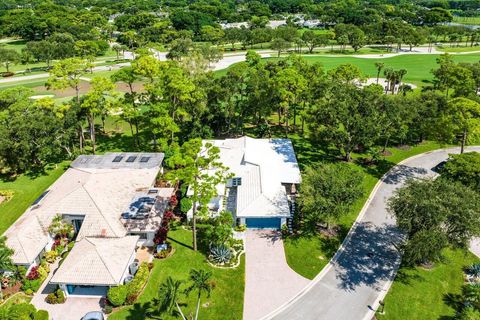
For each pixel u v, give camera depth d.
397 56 179.25
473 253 53.69
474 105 69.25
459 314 43.81
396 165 76.94
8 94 84.19
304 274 49.69
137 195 59.56
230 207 62.47
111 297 43.62
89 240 49.56
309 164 75.38
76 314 43.84
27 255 48.88
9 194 66.62
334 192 53.53
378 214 61.81
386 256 52.81
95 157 70.50
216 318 43.31
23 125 68.50
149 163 68.44
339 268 50.75
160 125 72.50
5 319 39.41
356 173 57.78
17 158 70.00
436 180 51.31
